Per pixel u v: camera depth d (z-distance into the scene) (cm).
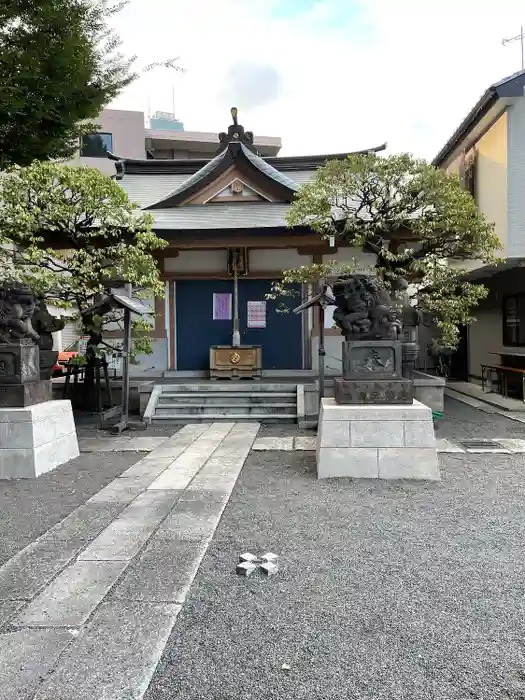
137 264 912
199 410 983
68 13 441
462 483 563
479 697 230
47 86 471
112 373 1326
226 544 400
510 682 239
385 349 613
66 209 860
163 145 3061
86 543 399
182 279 1331
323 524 442
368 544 399
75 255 938
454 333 910
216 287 1341
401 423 582
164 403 1011
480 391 1321
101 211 883
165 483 566
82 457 704
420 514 466
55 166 873
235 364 1222
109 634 275
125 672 244
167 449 738
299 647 266
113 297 854
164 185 1677
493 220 1097
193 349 1345
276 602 312
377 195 922
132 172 1731
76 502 510
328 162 948
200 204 1362
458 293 1187
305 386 1000
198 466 640
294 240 1232
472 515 463
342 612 300
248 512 473
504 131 1031
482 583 334
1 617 293
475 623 288
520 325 1234
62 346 2120
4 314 637
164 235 1180
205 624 288
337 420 589
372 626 285
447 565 361
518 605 307
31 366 658
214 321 1342
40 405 653
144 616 293
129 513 468
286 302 1334
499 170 1062
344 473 585
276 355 1341
